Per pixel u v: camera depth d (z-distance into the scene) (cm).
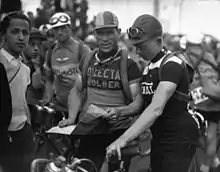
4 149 489
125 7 1669
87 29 1130
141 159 725
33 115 598
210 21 1349
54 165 398
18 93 498
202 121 553
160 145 470
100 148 543
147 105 482
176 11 1542
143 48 464
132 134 430
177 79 450
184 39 801
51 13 963
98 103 539
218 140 781
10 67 493
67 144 560
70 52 699
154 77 464
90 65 546
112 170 548
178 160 464
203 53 778
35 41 663
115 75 532
